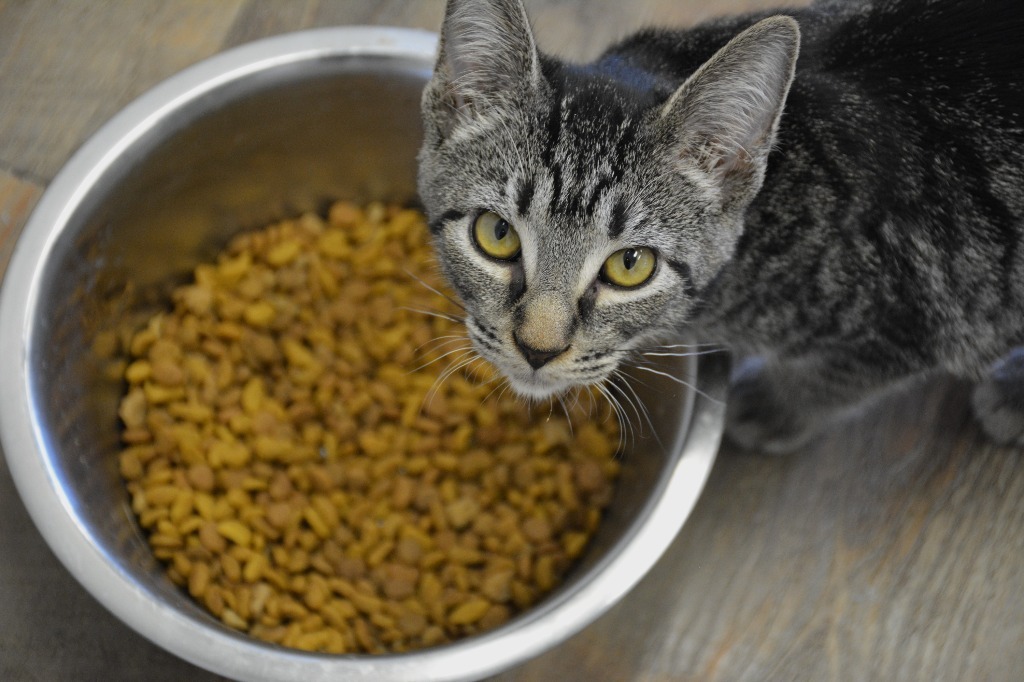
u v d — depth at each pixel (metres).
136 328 0.56
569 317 0.45
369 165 0.58
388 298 0.58
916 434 0.58
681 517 0.48
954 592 0.55
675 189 0.45
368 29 0.54
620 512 0.53
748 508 0.56
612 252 0.45
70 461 0.49
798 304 0.49
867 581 0.55
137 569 0.47
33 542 0.53
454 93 0.46
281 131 0.56
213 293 0.57
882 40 0.48
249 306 0.57
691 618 0.54
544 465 0.55
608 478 0.55
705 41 0.49
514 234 0.45
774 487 0.57
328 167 0.58
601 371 0.47
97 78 0.62
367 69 0.54
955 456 0.57
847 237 0.48
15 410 0.47
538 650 0.46
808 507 0.56
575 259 0.44
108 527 0.50
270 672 0.45
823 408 0.54
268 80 0.54
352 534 0.54
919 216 0.48
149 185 0.53
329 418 0.56
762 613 0.55
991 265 0.48
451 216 0.46
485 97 0.46
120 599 0.45
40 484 0.46
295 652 0.45
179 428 0.54
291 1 0.64
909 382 0.53
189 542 0.52
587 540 0.54
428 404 0.56
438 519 0.54
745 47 0.43
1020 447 0.57
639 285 0.46
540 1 0.65
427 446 0.55
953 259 0.48
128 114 0.52
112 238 0.53
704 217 0.46
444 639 0.52
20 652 0.52
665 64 0.49
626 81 0.47
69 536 0.46
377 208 0.60
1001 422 0.57
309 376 0.56
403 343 0.57
